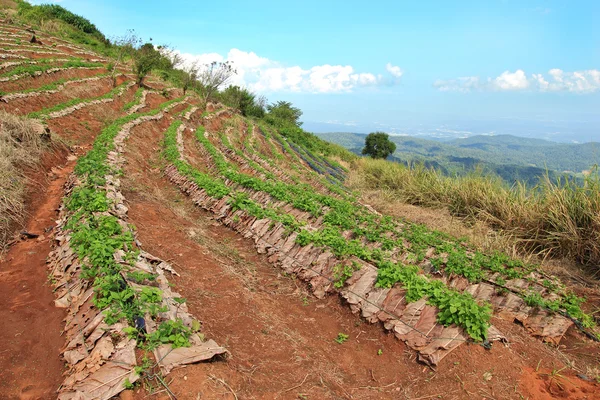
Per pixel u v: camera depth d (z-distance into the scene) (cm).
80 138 1609
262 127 3772
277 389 487
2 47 2370
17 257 739
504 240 1172
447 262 903
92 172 1083
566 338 689
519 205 1267
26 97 1667
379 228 1130
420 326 612
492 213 1370
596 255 1002
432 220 1448
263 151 2748
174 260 811
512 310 750
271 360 555
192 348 477
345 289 734
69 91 2077
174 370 442
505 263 953
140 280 581
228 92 4406
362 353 612
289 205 1222
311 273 805
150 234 903
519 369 550
